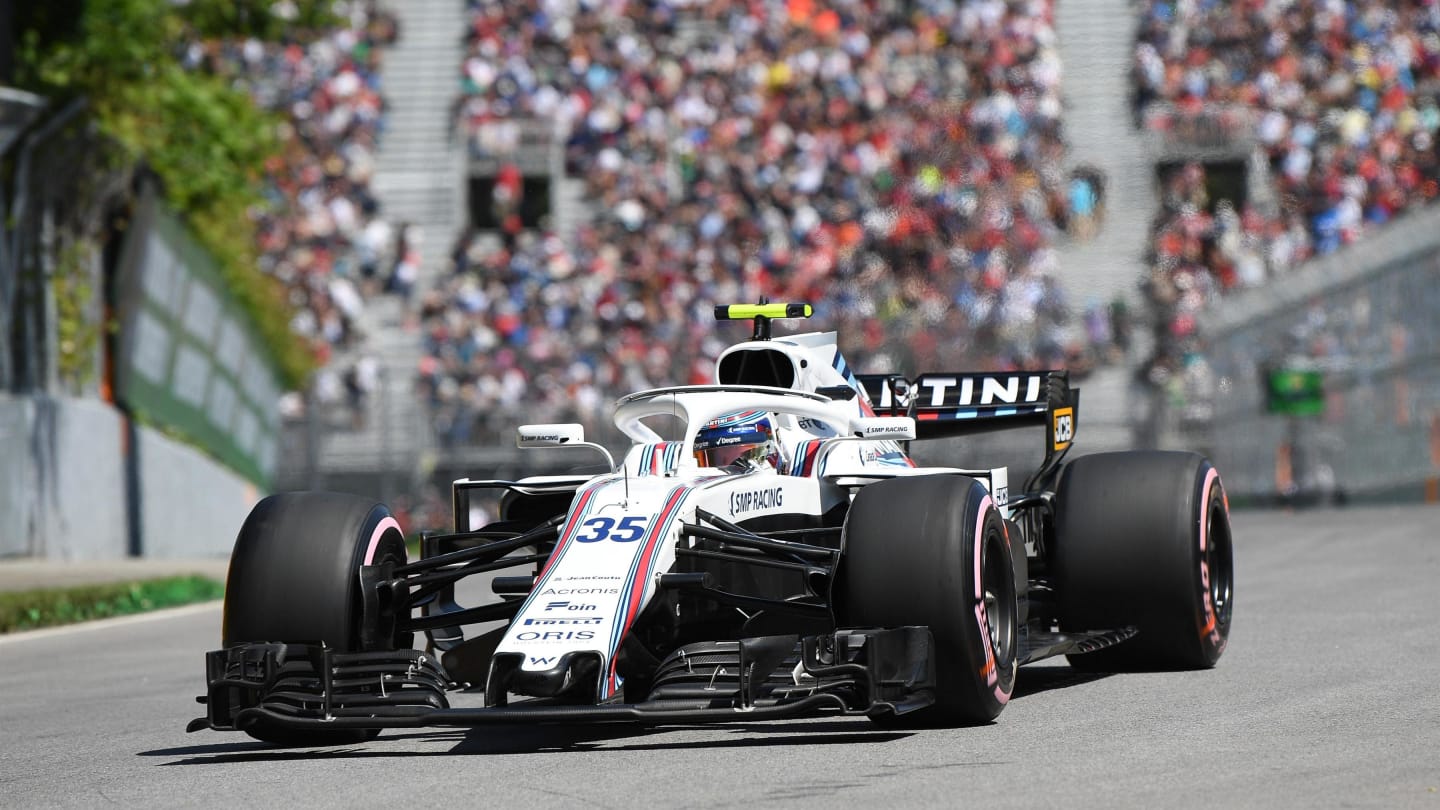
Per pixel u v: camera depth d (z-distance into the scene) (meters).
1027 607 23.89
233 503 78.06
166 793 18.75
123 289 66.56
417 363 101.94
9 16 61.47
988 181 107.06
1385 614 33.75
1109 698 23.73
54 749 23.06
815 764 18.67
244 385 80.50
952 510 20.50
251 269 83.00
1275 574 45.41
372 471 86.12
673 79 114.06
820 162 109.38
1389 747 18.77
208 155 68.75
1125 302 102.31
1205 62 113.81
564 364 99.31
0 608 43.22
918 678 19.92
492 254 106.88
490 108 112.88
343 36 116.81
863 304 101.38
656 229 106.94
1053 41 116.00
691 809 16.39
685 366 99.25
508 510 25.06
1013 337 99.25
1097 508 26.31
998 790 16.92
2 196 58.72
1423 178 109.56
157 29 68.81
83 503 63.09
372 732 22.42
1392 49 114.56
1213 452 91.06
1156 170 109.19
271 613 20.86
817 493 24.39
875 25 116.88
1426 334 79.12
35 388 61.34
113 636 41.28
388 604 21.80
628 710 18.53
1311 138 110.31
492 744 21.45
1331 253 94.25
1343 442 84.12
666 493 21.44
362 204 109.31
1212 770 17.70
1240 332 89.06
